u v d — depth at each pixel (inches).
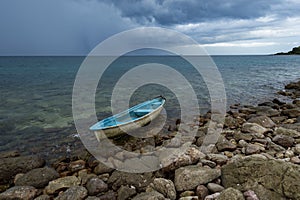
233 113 547.8
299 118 485.1
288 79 1416.1
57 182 250.8
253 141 343.9
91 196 221.9
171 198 211.9
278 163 211.3
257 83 1230.9
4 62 3622.0
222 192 191.6
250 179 208.8
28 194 230.5
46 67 2559.1
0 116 590.6
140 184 240.5
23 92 979.9
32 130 479.8
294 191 185.9
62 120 553.9
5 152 361.4
